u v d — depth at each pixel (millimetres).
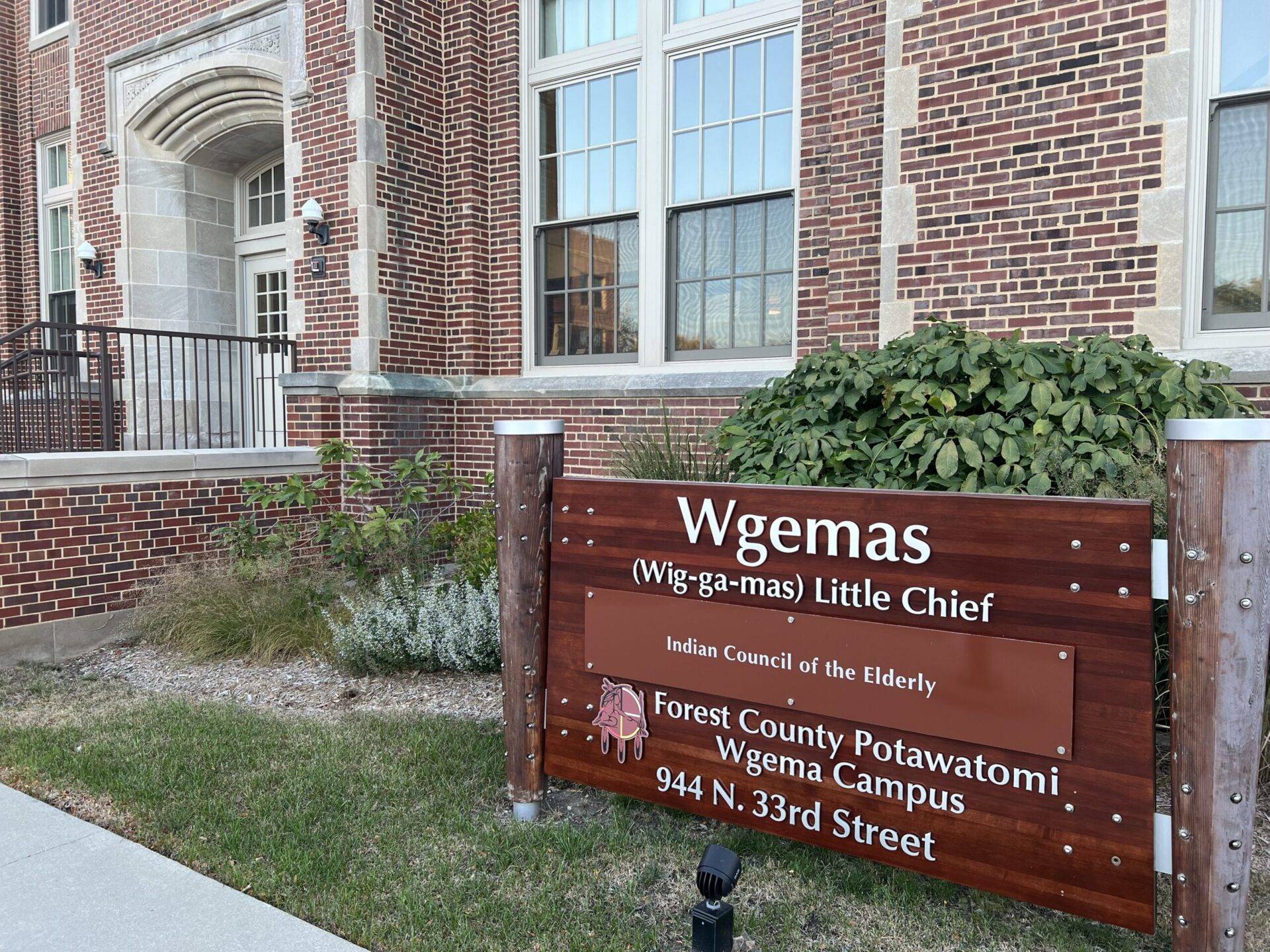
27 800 3525
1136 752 2148
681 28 7566
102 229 10500
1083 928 2605
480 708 4645
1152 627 2117
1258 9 5070
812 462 4047
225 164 10703
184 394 7727
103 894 2818
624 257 8094
